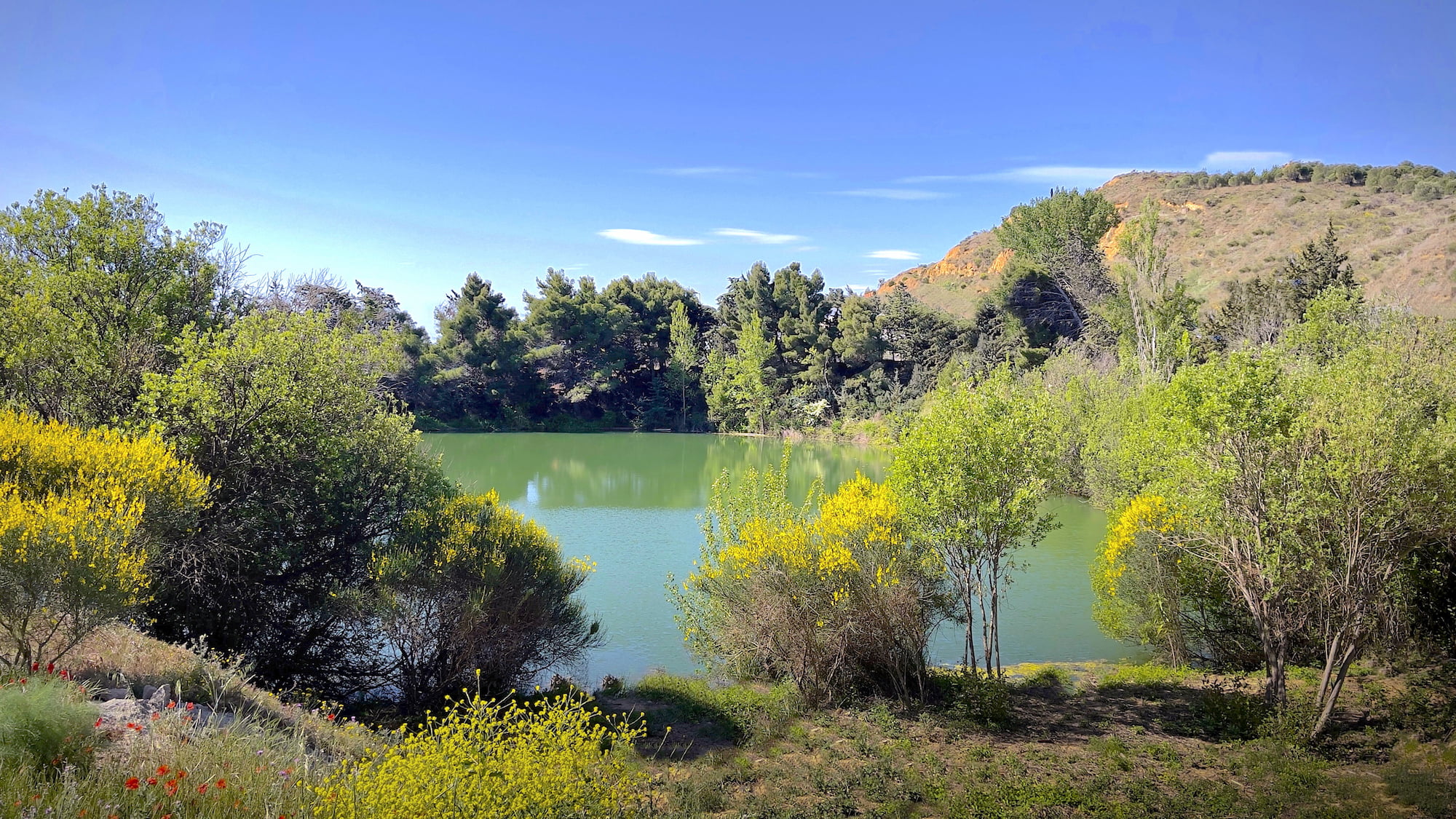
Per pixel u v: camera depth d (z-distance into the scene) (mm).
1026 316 64812
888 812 8461
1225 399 11086
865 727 11430
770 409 75438
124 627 9797
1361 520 10273
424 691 12383
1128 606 15750
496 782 6023
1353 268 65375
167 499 10562
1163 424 14688
